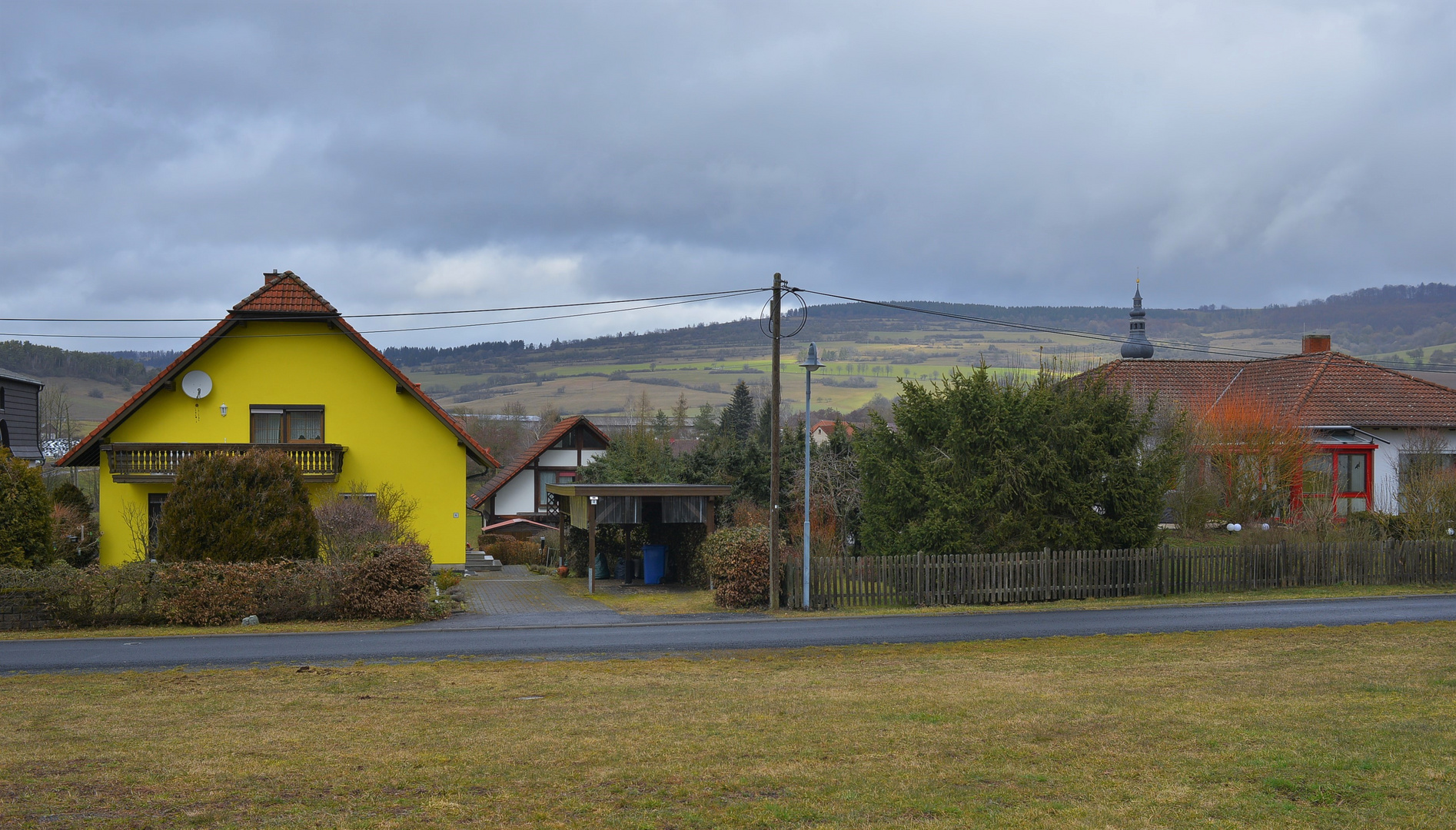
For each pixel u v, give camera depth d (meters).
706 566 24.27
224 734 9.66
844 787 7.47
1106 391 26.84
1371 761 7.83
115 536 29.70
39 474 22.81
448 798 7.25
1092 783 7.45
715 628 19.58
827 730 9.54
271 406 30.80
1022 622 19.88
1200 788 7.25
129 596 19.92
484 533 47.69
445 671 14.12
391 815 6.83
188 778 7.86
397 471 31.27
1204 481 31.50
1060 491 24.78
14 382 36.50
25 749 9.01
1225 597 24.03
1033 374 27.45
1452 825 6.35
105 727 10.07
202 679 13.38
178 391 30.53
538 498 55.03
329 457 30.08
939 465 24.91
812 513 34.91
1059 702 10.80
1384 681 11.66
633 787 7.56
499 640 17.83
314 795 7.36
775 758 8.44
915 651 16.14
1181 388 40.94
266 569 20.61
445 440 31.53
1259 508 31.59
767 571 23.25
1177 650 15.23
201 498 23.08
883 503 26.45
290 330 30.94
